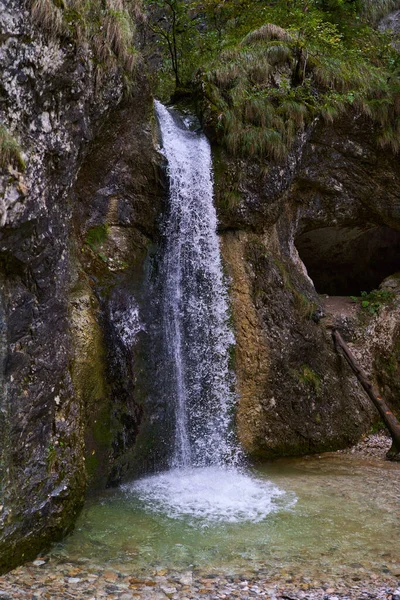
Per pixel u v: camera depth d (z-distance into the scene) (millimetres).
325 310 7473
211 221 6328
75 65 4172
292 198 7410
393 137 7387
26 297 3719
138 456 5320
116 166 5660
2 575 3381
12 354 3568
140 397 5402
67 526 3984
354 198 7707
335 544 3912
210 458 5926
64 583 3301
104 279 5406
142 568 3527
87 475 4793
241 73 6668
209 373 6059
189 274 6113
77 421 4297
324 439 6660
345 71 7164
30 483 3635
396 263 9539
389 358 7648
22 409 3613
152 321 5664
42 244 3838
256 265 6496
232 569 3527
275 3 8547
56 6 3939
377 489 5160
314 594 3199
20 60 3643
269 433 6297
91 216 5547
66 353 4195
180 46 8648
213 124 6371
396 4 9891
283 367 6473
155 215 5934
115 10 5109
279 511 4555
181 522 4289
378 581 3373
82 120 4391
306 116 6770
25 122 3748
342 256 9148
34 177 3760
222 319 6215
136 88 5492
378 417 7297
